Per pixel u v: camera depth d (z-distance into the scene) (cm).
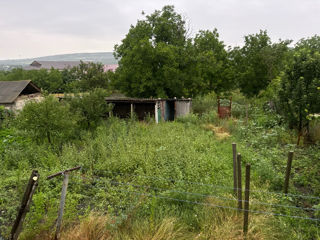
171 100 1895
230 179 640
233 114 1702
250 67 2275
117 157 789
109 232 423
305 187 616
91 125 1330
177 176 637
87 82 4138
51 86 4500
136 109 1739
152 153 793
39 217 452
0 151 905
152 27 2361
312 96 875
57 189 593
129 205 517
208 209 470
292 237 416
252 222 435
